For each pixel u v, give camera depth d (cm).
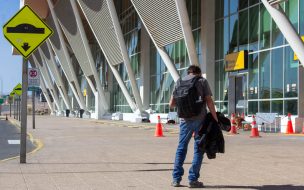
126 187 834
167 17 2900
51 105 8612
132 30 4841
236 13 2980
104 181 904
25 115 1187
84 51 5166
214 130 789
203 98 796
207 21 3228
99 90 5125
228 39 3069
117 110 5575
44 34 1162
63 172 1030
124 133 2536
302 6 2386
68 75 6316
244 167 1074
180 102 792
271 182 866
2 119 5694
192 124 800
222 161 1187
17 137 2450
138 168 1085
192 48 2778
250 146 1611
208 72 3222
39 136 2352
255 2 2777
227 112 3050
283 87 2512
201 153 807
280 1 1903
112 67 4309
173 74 3161
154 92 4353
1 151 1694
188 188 810
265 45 2678
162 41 3089
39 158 1314
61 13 5300
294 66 2419
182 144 819
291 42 1964
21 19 1150
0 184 877
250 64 2822
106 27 4038
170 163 1179
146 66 4484
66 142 1927
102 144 1806
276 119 2458
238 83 2930
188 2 3559
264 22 2688
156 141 1939
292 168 1052
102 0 3859
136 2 3181
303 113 2370
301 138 1978
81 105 6103
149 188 820
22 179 936
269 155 1323
